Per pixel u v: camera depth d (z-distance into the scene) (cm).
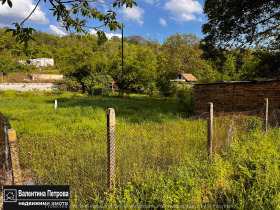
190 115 1289
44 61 8438
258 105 1036
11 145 234
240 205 258
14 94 2658
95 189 306
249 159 390
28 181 340
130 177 347
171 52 5325
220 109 1204
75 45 3350
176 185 311
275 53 1734
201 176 351
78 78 3378
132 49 5325
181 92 2081
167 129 657
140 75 3747
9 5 246
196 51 5047
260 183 309
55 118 974
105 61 3544
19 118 964
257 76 1841
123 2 307
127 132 634
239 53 1884
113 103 1762
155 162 394
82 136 632
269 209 253
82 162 384
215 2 1546
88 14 356
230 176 363
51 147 493
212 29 1677
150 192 296
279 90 957
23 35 277
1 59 6222
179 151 425
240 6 1452
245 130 612
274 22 1644
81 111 1205
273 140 514
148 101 2203
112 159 295
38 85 4088
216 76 1941
